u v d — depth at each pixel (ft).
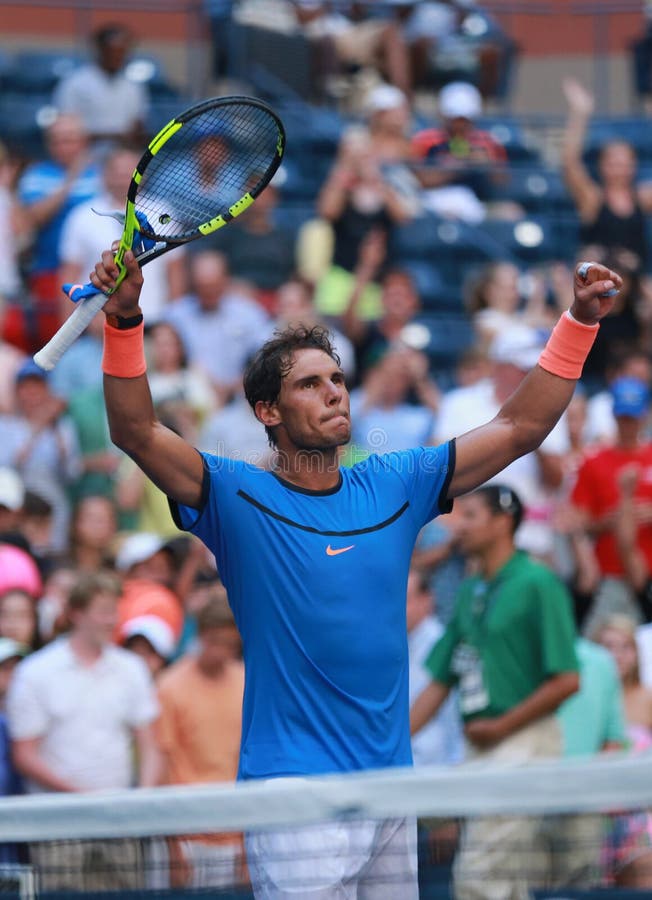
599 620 94.63
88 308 44.04
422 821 53.47
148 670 77.20
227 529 45.09
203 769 75.15
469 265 137.39
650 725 83.61
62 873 49.67
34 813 41.19
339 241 131.23
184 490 45.14
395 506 46.01
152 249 46.19
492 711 73.31
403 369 110.42
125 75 150.10
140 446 44.60
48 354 44.47
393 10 158.10
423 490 46.62
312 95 155.12
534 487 102.01
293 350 46.14
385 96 142.41
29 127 150.41
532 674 73.10
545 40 174.81
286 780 41.86
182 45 166.91
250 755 44.47
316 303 127.24
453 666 75.20
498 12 164.86
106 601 73.61
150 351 105.70
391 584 45.06
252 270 129.70
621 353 115.65
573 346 46.37
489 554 74.33
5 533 86.12
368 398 110.22
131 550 87.30
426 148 145.48
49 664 72.95
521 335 107.55
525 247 140.77
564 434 105.91
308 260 130.31
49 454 101.24
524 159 154.51
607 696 78.23
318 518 45.19
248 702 45.06
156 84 152.56
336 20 156.56
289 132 147.74
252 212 131.34
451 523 95.91
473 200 142.41
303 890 43.83
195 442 101.14
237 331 117.19
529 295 135.03
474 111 146.20
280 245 131.03
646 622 98.63
